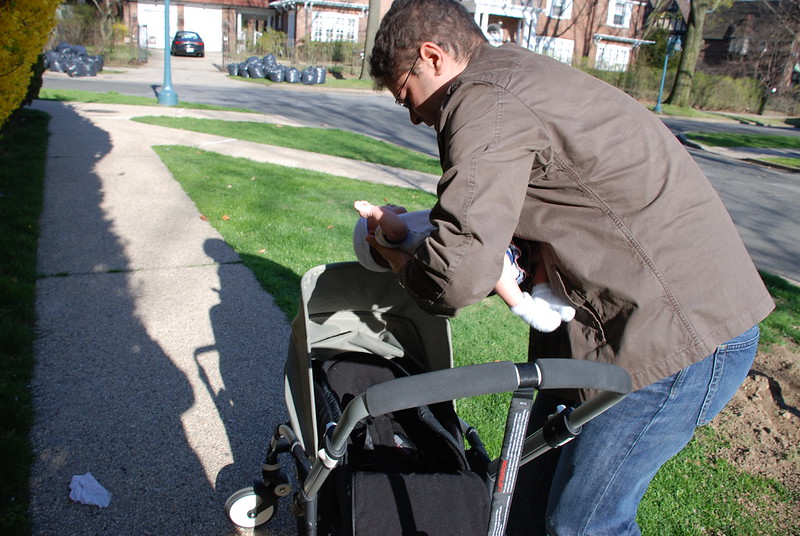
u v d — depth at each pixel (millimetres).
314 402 1993
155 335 3977
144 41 38406
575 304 1691
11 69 5711
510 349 4102
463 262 1441
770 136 22219
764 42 36500
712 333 1635
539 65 1598
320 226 6141
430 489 1816
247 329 4129
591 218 1605
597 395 1600
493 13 36906
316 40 37250
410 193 7867
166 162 8516
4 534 2357
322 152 10586
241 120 13953
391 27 1719
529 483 2141
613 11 40688
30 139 9445
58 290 4488
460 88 1579
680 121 25594
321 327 2387
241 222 6121
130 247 5395
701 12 29484
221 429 3143
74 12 32375
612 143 1552
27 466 2732
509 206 1463
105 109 13773
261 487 2445
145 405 3275
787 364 4254
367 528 1737
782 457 3270
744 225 8633
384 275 2244
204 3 42531
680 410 1718
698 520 2797
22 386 3262
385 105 20672
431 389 1336
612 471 1812
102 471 2795
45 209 6238
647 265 1592
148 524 2533
